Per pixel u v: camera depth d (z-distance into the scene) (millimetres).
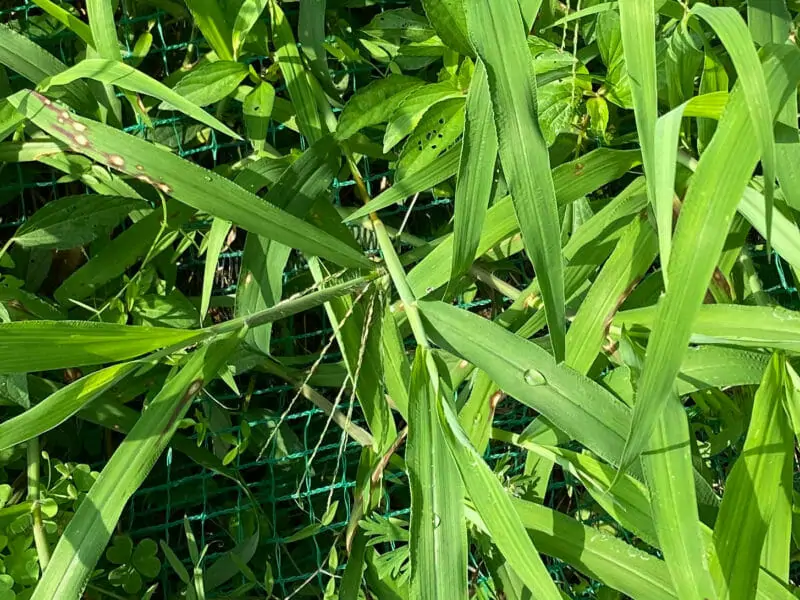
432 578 311
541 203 293
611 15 356
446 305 338
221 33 383
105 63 342
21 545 362
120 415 406
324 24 420
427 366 330
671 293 276
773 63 309
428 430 325
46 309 400
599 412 318
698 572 299
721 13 293
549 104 365
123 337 302
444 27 352
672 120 292
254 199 333
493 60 295
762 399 333
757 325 328
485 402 367
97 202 398
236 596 408
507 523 306
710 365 353
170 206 406
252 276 377
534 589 300
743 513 319
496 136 303
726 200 280
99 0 351
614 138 405
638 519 346
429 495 318
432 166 358
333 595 383
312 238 343
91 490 315
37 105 332
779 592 326
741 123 286
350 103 372
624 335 349
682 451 310
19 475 413
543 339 374
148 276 409
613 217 368
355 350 378
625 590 343
